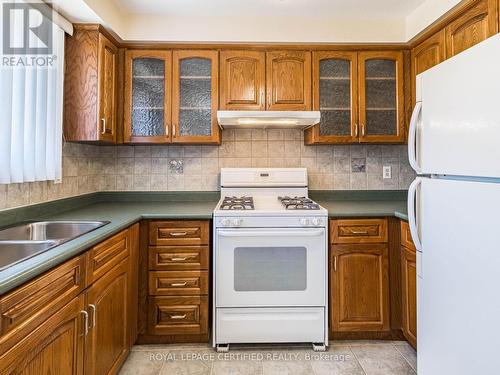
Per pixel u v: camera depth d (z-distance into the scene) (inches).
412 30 87.2
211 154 101.8
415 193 57.8
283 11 86.0
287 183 98.0
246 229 75.5
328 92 90.9
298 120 86.3
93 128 78.7
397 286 79.2
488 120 40.4
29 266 36.7
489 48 40.2
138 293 76.2
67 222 66.4
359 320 79.1
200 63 89.9
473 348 43.4
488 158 40.4
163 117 89.0
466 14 69.9
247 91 89.6
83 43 78.4
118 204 94.8
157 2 81.4
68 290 44.9
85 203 90.2
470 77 43.4
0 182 57.5
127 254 68.2
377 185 103.6
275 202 89.4
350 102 90.8
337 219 78.5
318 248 76.5
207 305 78.2
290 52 90.3
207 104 89.6
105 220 67.7
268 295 76.5
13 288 33.9
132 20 87.0
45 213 72.5
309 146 102.6
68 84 78.4
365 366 71.0
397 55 91.2
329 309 79.2
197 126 89.6
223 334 76.4
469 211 44.0
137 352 76.2
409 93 91.3
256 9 84.8
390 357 74.5
